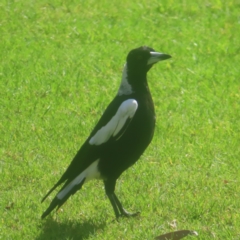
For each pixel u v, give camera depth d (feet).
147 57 30.30
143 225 30.12
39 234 29.71
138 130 29.78
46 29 61.67
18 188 34.37
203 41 59.41
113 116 29.68
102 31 61.72
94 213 31.73
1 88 48.26
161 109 44.65
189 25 63.77
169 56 30.45
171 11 67.56
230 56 55.98
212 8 68.44
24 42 58.54
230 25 63.98
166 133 41.01
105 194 33.71
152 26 63.31
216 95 47.50
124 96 30.30
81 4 68.90
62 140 39.86
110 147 29.71
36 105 45.27
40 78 50.01
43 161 37.29
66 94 47.44
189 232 28.45
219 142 39.81
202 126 42.11
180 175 35.55
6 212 31.96
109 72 51.65
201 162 37.14
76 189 29.35
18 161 37.37
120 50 56.75
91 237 29.14
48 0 69.82
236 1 70.49
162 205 32.22
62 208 32.14
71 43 58.59
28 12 66.23
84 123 42.34
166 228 29.99
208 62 54.39
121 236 29.19
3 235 29.55
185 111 44.47
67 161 37.24
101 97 46.55
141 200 32.78
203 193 33.53
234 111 44.52
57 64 53.21
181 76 51.03
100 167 30.01
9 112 44.24
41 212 31.65
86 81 49.80
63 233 29.66
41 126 41.96
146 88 30.58
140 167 36.63
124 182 34.83
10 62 53.57
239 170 36.29
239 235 29.09
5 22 63.31
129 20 64.85
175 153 38.32
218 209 31.71
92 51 56.44
